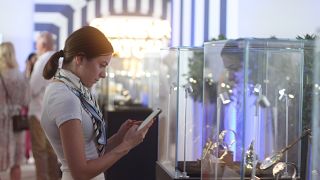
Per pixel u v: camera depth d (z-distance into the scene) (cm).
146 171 522
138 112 585
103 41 230
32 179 700
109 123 576
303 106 286
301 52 279
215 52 271
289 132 284
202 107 321
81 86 233
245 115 250
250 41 250
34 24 1062
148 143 521
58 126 224
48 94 230
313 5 456
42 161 602
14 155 580
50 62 242
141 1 1088
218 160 271
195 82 337
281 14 484
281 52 273
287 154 285
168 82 363
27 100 574
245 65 247
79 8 1070
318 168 238
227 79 259
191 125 337
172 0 952
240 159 255
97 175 228
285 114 281
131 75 731
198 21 679
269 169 276
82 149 222
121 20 793
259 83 261
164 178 352
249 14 516
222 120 266
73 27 1070
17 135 578
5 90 553
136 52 754
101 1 1071
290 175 284
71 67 233
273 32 491
